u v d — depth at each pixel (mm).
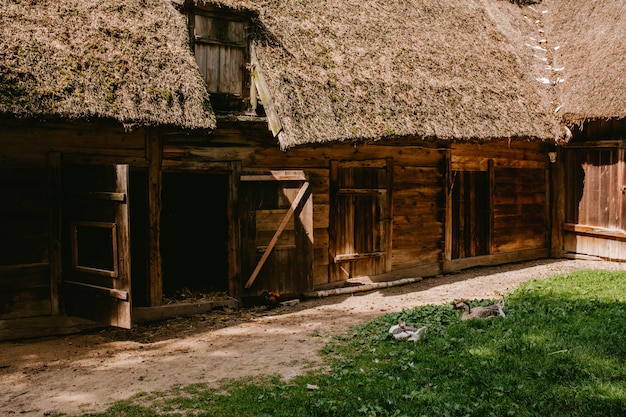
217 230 11852
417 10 13508
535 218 14625
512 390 5340
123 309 7402
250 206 9570
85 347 7527
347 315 8977
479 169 13289
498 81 13000
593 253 14070
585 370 5762
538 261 14359
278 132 9039
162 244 12477
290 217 9883
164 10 9406
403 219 11898
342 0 12336
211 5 9297
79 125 8242
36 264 7977
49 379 6293
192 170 9211
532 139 12461
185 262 12258
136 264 10789
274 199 9766
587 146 13930
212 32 9500
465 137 11086
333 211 10742
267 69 9508
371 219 11312
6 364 6852
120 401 5570
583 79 13516
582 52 14266
